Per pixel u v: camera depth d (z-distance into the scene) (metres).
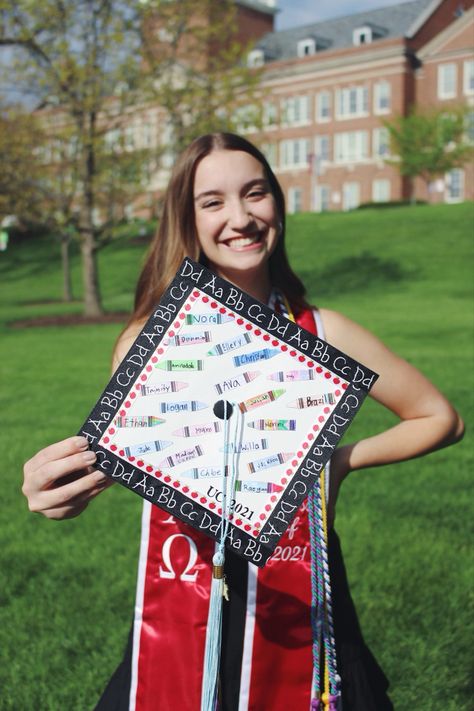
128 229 19.69
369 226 29.83
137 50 18.20
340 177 51.28
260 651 1.75
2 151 18.14
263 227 1.99
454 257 24.11
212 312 1.58
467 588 3.57
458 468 5.52
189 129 18.98
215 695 1.59
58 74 17.73
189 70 19.16
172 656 1.75
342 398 1.58
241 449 1.56
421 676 2.90
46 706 2.83
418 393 1.98
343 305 18.69
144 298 2.08
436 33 49.56
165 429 1.56
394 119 41.69
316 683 1.76
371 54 48.66
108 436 1.54
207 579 1.75
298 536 1.79
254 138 22.80
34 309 22.86
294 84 52.38
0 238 28.50
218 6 18.81
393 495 4.97
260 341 1.58
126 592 3.70
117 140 18.77
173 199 2.04
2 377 10.41
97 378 10.05
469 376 9.03
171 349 1.57
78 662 3.12
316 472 1.57
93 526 4.61
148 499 1.55
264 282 2.09
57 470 1.50
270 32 60.44
